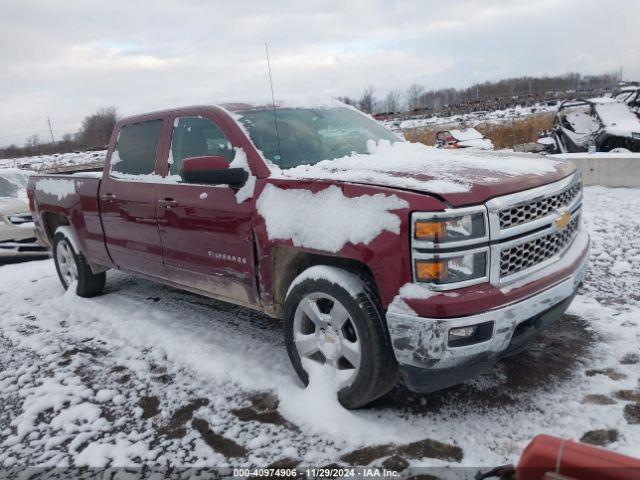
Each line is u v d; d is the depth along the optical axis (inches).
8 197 388.5
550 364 146.6
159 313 210.7
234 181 148.9
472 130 705.6
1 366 177.3
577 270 134.2
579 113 614.5
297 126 170.4
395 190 117.0
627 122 553.0
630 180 381.7
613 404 126.0
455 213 110.6
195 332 187.3
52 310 228.7
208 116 166.9
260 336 181.0
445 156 152.9
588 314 175.8
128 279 267.7
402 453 115.5
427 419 126.8
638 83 740.7
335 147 170.1
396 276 114.6
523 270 122.6
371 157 151.3
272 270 144.5
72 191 223.0
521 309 116.5
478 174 125.2
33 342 193.3
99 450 126.4
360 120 195.0
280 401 138.4
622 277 209.0
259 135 158.1
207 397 145.3
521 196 120.1
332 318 130.0
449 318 110.0
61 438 133.4
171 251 176.4
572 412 124.4
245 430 129.2
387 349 120.8
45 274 297.0
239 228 148.9
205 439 127.5
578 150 585.3
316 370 135.0
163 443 127.6
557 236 133.3
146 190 181.9
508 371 145.0
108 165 205.0
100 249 214.5
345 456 116.6
